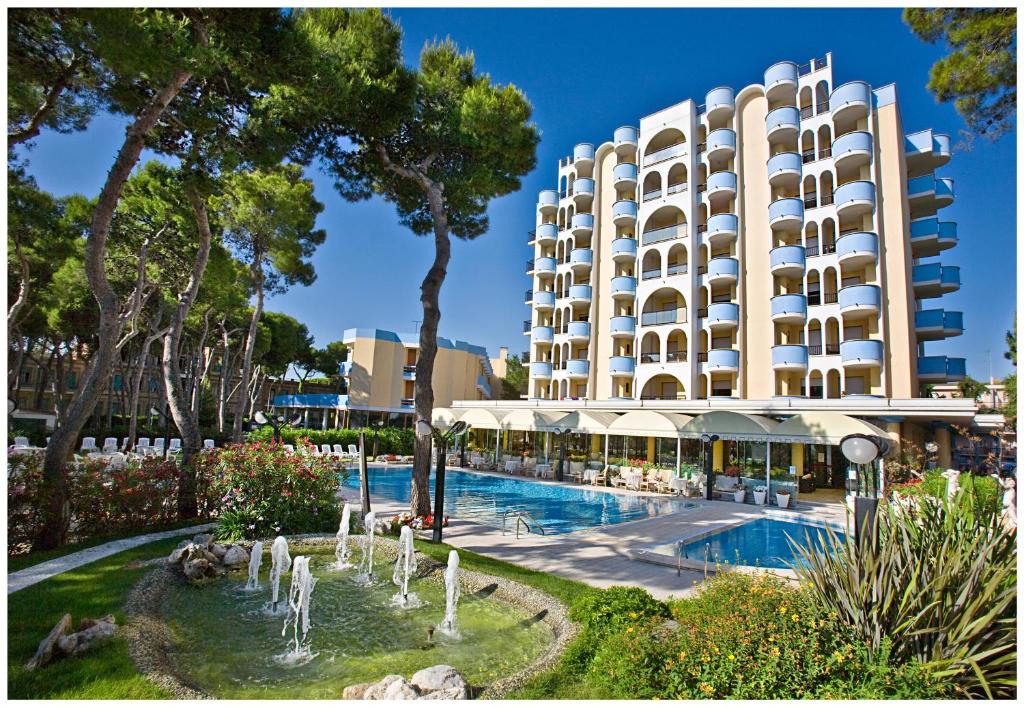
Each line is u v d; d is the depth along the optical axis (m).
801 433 17.31
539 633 6.47
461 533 11.73
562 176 39.62
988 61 8.30
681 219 31.67
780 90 28.05
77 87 9.55
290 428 30.53
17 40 7.79
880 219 24.28
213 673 5.31
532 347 37.75
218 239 21.12
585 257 35.50
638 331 31.52
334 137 15.02
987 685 3.84
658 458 24.56
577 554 10.05
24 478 8.52
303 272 27.91
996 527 4.89
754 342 27.23
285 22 9.66
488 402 32.47
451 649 6.02
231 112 11.70
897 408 18.58
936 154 26.62
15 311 19.39
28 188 17.16
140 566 7.82
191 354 37.72
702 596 5.69
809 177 26.38
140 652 5.07
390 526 11.28
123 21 6.93
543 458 26.88
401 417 43.94
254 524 10.12
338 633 6.43
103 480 10.00
